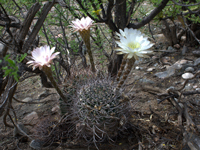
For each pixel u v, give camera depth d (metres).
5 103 1.23
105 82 1.40
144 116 1.68
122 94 1.29
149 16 1.74
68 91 1.50
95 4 1.50
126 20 1.75
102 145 1.43
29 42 1.28
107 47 2.61
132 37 1.01
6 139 1.54
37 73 1.54
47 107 1.90
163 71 2.34
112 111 1.24
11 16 1.35
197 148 1.31
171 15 2.00
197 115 1.65
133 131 1.52
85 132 1.35
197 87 1.98
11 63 0.79
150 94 1.97
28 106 1.95
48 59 1.02
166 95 1.74
